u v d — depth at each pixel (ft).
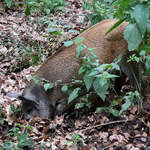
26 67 19.57
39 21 22.45
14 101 16.10
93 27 15.17
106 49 14.28
